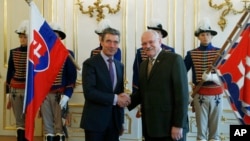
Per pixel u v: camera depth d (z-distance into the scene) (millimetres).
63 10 4477
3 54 4672
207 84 3449
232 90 2586
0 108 4691
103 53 2709
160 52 2504
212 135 3545
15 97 3885
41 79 2695
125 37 4352
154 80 2436
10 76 3975
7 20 4652
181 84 2363
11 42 4652
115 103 2605
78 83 4406
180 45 4277
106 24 3797
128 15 4363
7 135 4684
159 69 2432
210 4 4188
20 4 4629
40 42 2699
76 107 4418
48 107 3682
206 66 3514
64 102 3615
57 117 3688
